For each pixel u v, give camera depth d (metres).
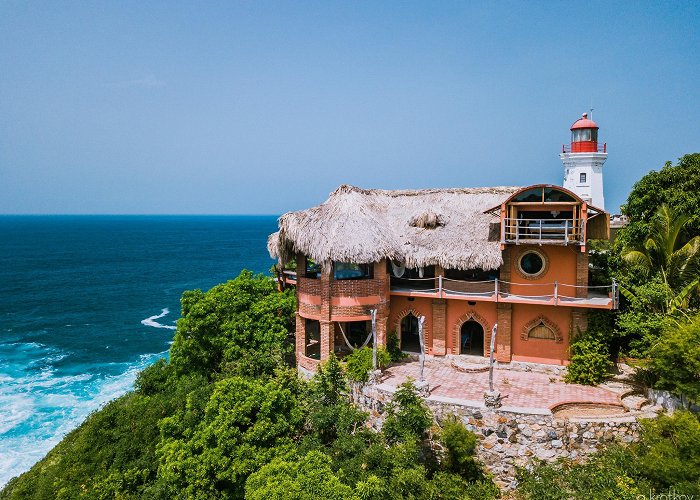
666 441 18.62
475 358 28.97
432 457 22.36
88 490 21.16
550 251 26.72
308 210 29.88
